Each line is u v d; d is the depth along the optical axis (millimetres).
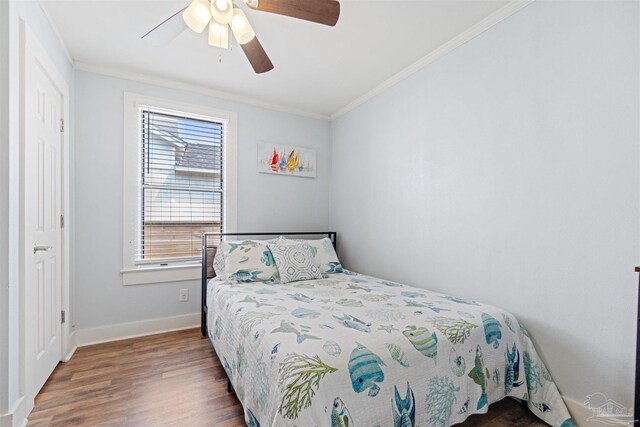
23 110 1423
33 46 1546
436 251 2205
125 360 2094
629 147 1296
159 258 2684
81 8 1751
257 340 1332
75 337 2303
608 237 1358
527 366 1537
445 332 1354
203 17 1413
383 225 2727
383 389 1115
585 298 1433
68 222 2123
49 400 1619
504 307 1768
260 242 2594
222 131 2969
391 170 2635
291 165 3273
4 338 1298
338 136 3391
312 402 984
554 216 1544
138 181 2590
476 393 1352
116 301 2469
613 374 1345
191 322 2758
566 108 1496
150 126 2652
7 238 1312
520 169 1689
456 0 1681
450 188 2102
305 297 1881
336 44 2111
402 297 1883
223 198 2953
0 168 1292
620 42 1321
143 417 1491
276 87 2785
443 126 2154
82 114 2350
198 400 1638
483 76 1886
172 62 2357
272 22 1868
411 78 2428
